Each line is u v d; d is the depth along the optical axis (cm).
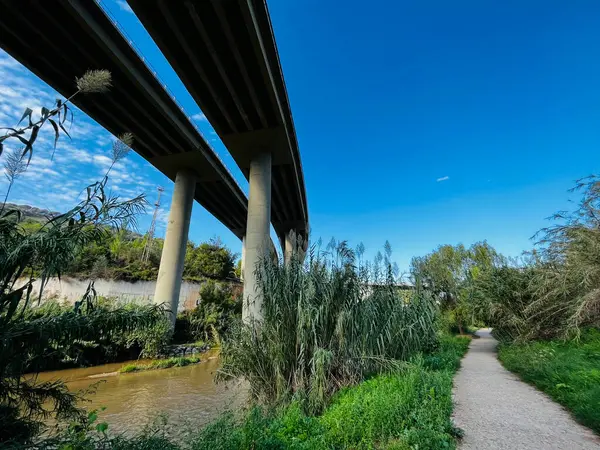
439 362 823
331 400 514
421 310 831
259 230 1777
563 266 877
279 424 371
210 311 2139
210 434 356
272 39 1424
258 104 1686
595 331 780
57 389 330
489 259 1477
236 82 1609
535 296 1015
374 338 659
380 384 522
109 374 1238
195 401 841
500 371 850
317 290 617
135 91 1590
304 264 662
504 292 1156
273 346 562
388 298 754
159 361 1433
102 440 307
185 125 1906
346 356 590
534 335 1005
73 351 361
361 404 411
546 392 589
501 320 1184
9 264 262
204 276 3134
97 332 332
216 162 2367
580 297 762
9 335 259
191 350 1719
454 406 506
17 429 291
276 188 2812
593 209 790
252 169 1936
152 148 2098
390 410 384
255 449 310
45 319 297
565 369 600
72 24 1222
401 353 715
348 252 687
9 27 1195
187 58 1494
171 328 1783
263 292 642
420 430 345
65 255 299
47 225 292
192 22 1302
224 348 640
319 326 579
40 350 279
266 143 1959
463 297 1636
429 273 1021
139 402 843
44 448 268
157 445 324
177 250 2083
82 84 300
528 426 411
